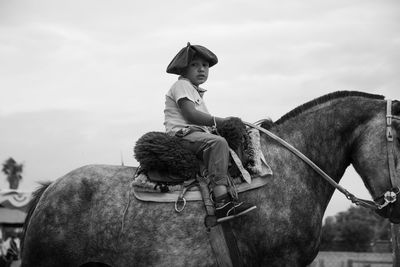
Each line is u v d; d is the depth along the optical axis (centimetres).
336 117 486
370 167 471
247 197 463
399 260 675
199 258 453
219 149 461
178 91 496
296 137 489
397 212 469
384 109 480
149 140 476
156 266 454
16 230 1758
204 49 514
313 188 476
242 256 461
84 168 505
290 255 462
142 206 468
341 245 1762
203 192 463
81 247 478
